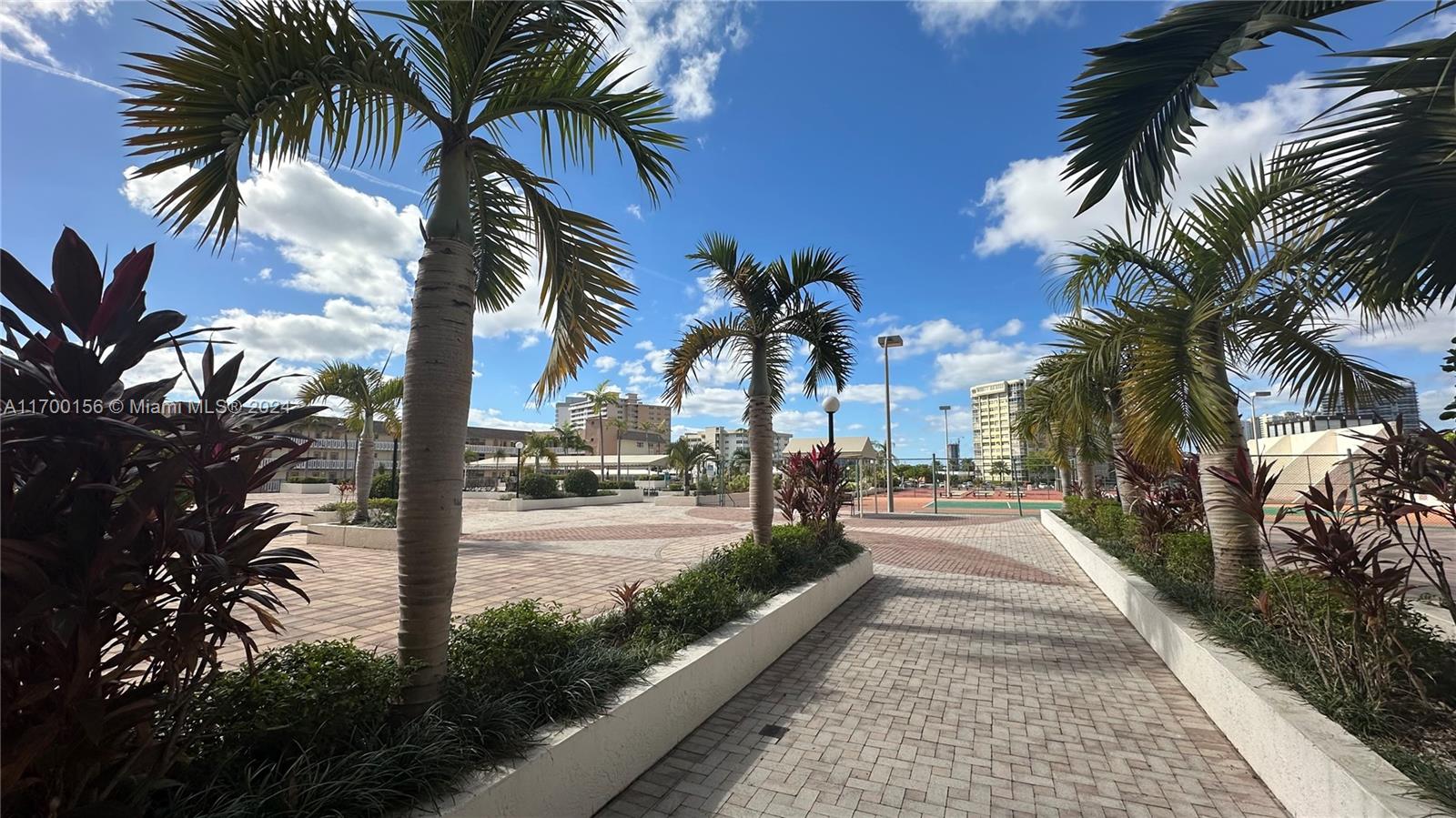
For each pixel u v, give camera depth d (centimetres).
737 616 538
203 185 265
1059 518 1622
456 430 317
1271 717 340
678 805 326
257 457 216
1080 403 813
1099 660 573
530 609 384
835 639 643
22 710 168
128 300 190
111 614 178
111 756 176
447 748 267
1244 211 506
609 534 1605
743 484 3806
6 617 152
